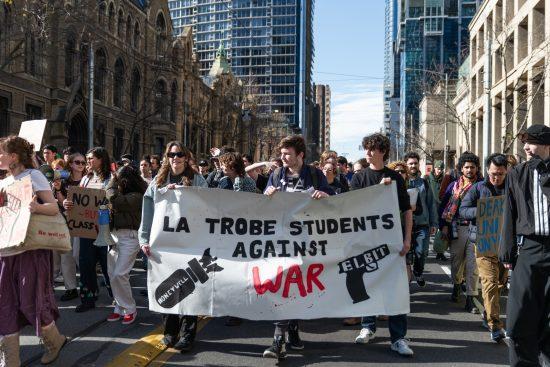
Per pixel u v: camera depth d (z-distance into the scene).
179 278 5.26
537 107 28.30
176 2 169.25
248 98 73.88
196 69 61.69
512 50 33.53
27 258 4.51
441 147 64.75
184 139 55.53
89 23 28.19
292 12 160.75
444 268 11.25
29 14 20.53
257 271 5.24
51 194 4.62
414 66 99.00
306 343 5.86
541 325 4.45
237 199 5.34
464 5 98.56
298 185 5.58
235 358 5.27
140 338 5.88
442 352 5.52
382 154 5.67
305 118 174.38
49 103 31.42
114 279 6.44
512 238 4.53
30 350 5.45
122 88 40.66
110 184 6.49
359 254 5.30
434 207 9.07
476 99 44.72
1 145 4.58
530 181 4.39
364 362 5.18
